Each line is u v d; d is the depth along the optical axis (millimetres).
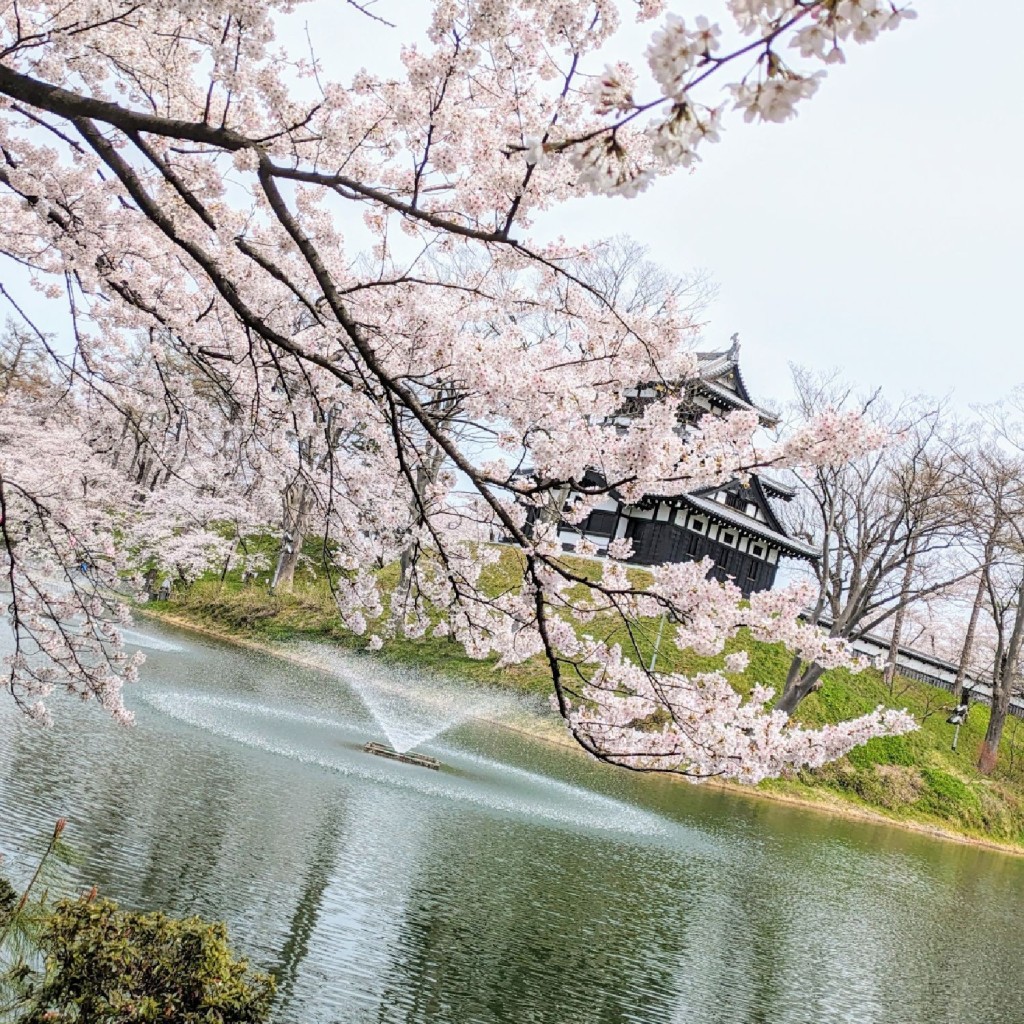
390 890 10484
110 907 4105
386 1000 7766
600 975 9609
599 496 5488
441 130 4930
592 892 12539
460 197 5277
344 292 5004
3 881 4188
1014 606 40719
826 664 5445
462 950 9312
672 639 33438
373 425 7695
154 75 6168
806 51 1686
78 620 15445
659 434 5184
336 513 7281
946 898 18938
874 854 22203
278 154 4883
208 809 11789
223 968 4012
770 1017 9656
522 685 31250
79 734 14156
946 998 11922
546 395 5641
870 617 53750
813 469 5027
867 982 11789
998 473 33844
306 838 11625
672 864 15461
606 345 6125
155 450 8297
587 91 2166
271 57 4367
